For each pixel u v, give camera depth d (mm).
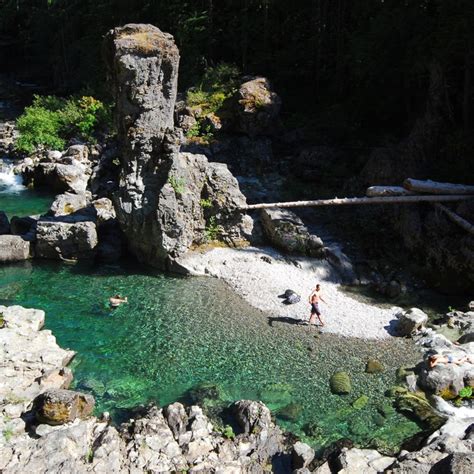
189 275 28203
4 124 52406
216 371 20750
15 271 27984
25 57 83125
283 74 51125
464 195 31047
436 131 35812
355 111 44594
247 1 52688
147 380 20062
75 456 15523
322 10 49812
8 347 20250
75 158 43250
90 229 29047
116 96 27391
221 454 16359
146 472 15422
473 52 33688
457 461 8055
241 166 41250
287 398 19422
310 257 29703
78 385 19547
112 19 60469
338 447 17000
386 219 33094
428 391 19984
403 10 38812
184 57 54500
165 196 27703
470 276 27562
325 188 37812
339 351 22297
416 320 23438
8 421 16875
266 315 24781
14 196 39438
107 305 25000
